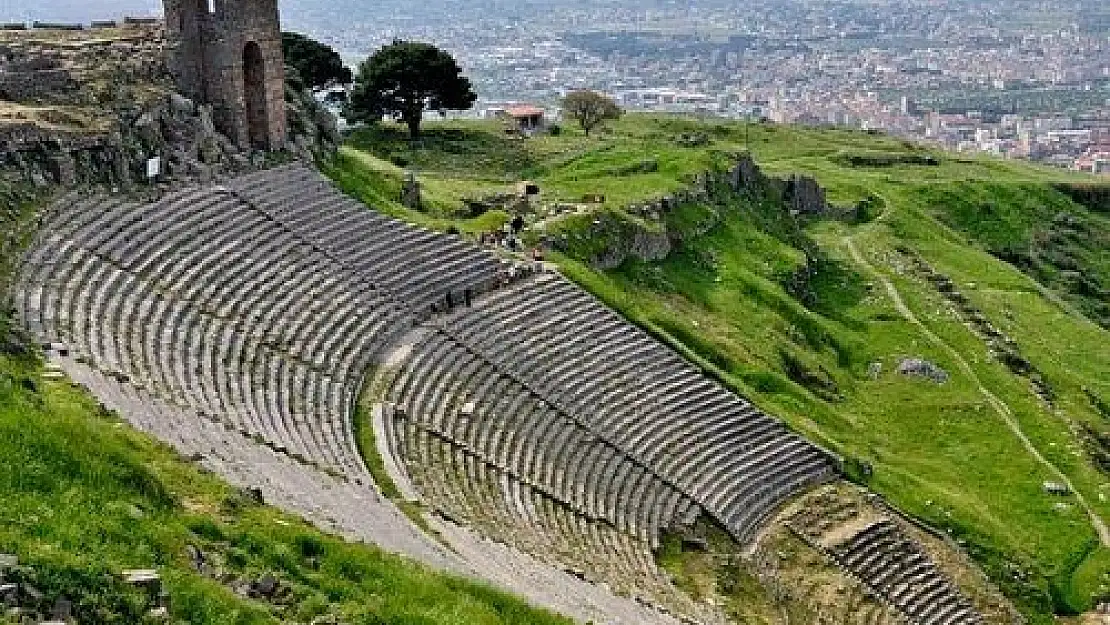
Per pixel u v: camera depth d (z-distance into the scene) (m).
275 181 57.78
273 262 51.38
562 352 56.75
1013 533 58.78
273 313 47.78
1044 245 133.50
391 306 53.62
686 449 55.00
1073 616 54.44
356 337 50.00
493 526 40.69
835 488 57.38
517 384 53.09
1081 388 82.62
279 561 27.48
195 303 45.16
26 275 40.78
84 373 35.66
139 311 42.44
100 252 44.62
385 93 123.06
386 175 72.69
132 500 26.77
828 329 82.44
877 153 156.75
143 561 24.52
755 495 54.59
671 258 82.00
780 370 70.50
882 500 57.59
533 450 49.44
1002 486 63.81
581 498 48.00
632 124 162.00
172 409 36.12
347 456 40.75
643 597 41.19
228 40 59.44
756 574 49.72
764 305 80.06
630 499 50.00
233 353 43.56
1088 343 95.06
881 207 121.81
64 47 59.81
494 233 67.94
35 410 28.83
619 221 78.00
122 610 22.55
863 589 51.12
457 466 44.91
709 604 45.22
